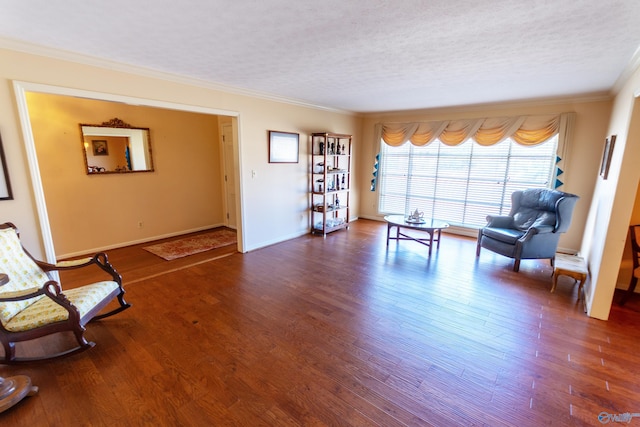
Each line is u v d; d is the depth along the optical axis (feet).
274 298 10.28
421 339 8.07
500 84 11.94
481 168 17.40
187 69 10.30
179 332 8.30
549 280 11.91
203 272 12.47
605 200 10.18
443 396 6.17
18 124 8.17
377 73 10.58
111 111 14.64
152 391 6.24
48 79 8.43
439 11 5.97
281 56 8.84
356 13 6.07
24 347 7.66
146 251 15.11
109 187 14.92
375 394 6.21
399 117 20.02
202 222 19.40
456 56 8.71
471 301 10.18
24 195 8.51
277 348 7.64
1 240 7.42
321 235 18.30
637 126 8.03
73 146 13.58
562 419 5.63
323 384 6.46
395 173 20.85
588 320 9.01
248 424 5.49
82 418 5.60
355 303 9.98
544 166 15.53
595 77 10.57
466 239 17.60
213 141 19.34
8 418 5.59
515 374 6.79
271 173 15.70
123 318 8.97
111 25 6.71
